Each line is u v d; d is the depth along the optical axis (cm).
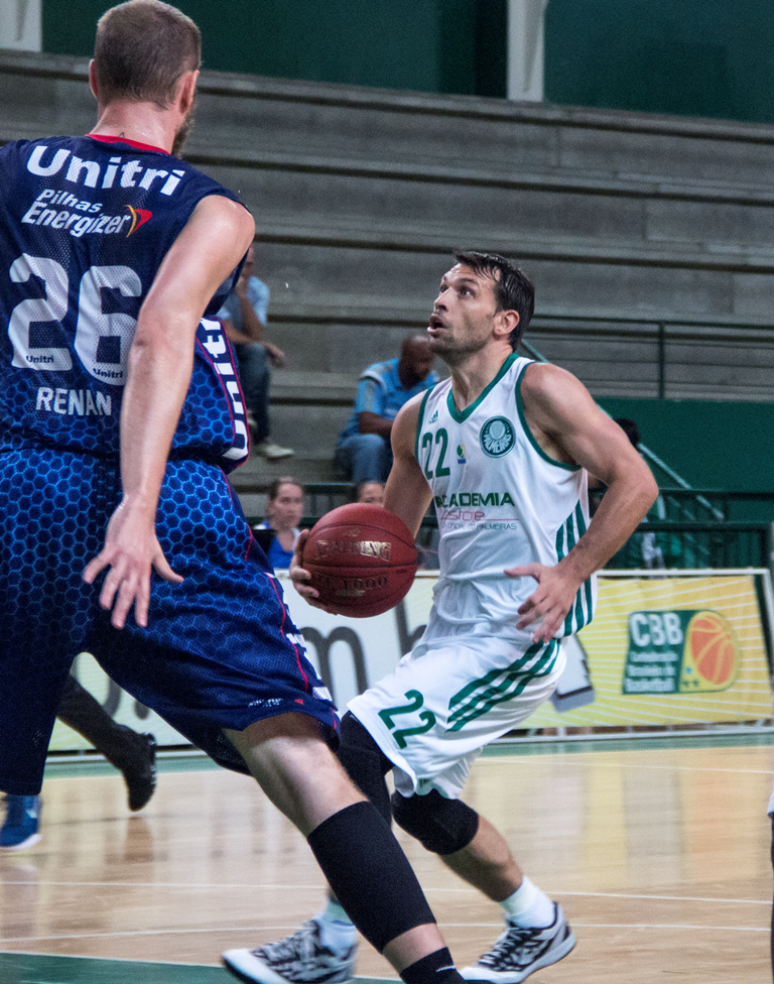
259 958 446
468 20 2427
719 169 2478
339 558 491
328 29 2328
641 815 849
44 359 341
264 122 2156
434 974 314
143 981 463
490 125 2305
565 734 1329
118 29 361
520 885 473
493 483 496
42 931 543
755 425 2053
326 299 2089
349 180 2170
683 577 1393
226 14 2255
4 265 348
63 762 1128
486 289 496
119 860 704
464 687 478
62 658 333
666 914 574
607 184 2341
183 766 1109
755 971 477
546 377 489
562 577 462
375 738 468
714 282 2384
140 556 294
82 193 348
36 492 331
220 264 326
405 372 1542
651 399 2005
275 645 335
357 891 317
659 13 2536
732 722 1388
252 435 1666
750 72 2583
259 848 742
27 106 1997
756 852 726
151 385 305
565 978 471
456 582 509
